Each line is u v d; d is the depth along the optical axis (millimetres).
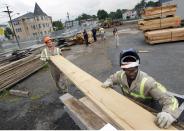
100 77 7723
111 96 2613
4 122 5055
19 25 69188
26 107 5801
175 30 12680
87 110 3180
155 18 14508
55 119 4773
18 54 13492
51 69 6160
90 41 20531
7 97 6840
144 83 2381
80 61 11703
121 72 2781
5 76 7984
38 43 25812
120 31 30047
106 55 12258
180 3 21609
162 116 1839
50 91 6871
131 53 2320
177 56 9047
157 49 11375
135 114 2098
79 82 3379
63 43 20844
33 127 4594
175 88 5574
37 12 73688
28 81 8719
